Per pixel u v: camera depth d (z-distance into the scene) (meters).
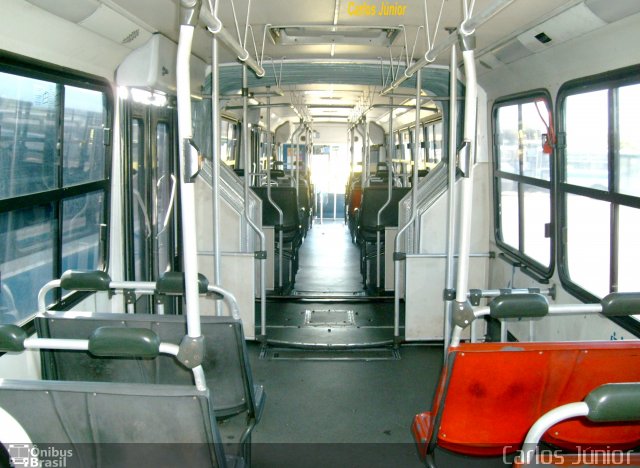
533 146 4.84
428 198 5.92
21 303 3.10
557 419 1.61
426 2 3.50
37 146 3.17
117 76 4.12
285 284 8.18
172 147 5.29
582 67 3.79
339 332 5.98
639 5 2.84
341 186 16.73
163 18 3.72
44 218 3.31
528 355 2.37
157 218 4.97
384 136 15.22
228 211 5.64
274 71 5.98
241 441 3.06
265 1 3.59
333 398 4.52
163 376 2.83
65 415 1.99
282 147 16.83
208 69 5.78
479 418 2.55
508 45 4.38
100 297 4.10
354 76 6.10
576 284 4.15
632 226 3.31
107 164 4.12
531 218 5.03
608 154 3.49
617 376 2.45
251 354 5.44
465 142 2.23
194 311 1.95
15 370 2.98
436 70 5.80
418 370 5.07
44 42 3.05
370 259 8.23
